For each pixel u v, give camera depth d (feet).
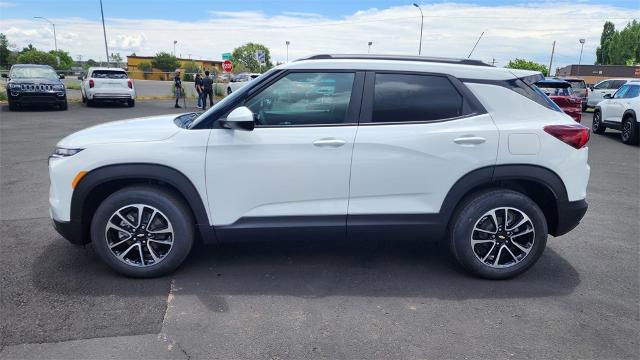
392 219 12.92
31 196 21.18
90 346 9.98
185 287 12.69
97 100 68.18
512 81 13.03
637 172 29.50
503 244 13.19
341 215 12.87
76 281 12.89
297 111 12.76
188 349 9.96
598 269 14.28
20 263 13.94
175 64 223.30
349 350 10.02
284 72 12.75
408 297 12.35
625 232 17.70
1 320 10.88
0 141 36.17
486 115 12.80
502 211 13.03
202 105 68.18
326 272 13.76
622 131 43.29
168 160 12.40
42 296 12.02
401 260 14.71
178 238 12.87
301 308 11.70
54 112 59.00
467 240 13.05
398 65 12.89
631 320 11.37
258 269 13.88
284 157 12.50
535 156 12.71
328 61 12.87
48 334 10.37
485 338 10.52
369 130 12.62
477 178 12.75
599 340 10.52
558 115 13.19
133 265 12.96
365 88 12.77
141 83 153.99
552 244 16.35
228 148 12.46
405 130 12.63
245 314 11.38
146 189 12.67
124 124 14.02
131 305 11.68
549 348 10.19
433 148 12.60
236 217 12.82
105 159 12.35
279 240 13.11
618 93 46.26
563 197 13.00
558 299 12.36
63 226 12.71
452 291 12.71
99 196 13.30
